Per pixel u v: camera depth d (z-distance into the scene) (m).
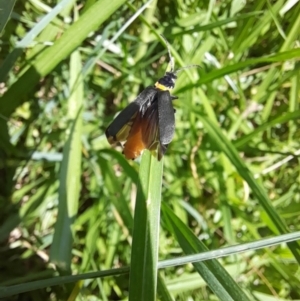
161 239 0.07
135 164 0.07
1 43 0.06
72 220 0.06
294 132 0.08
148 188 0.05
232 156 0.07
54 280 0.05
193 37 0.07
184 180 0.07
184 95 0.07
